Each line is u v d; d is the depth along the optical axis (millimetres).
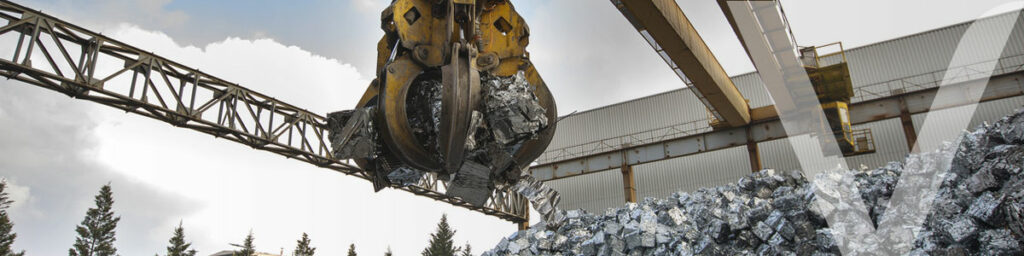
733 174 27906
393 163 4949
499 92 4645
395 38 5047
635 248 11742
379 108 4539
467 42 4938
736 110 21062
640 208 13891
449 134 4266
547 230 14664
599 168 25812
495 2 5312
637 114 31812
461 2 4867
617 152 25672
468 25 4941
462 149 4328
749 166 27656
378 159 4906
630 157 25250
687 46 16000
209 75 12625
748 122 22812
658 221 12844
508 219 21641
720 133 23703
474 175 4395
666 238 11680
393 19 4648
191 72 12352
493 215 20797
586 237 13445
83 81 10641
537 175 27141
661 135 30484
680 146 24328
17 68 9891
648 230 11945
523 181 5102
